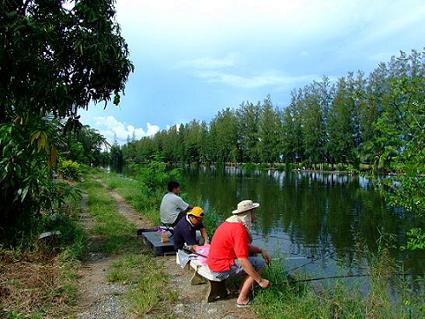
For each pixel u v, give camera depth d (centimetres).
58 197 781
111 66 712
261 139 6906
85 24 676
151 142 10394
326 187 2786
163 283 577
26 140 645
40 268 595
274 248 997
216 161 8438
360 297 504
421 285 669
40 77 655
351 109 4903
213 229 952
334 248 1006
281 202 1920
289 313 444
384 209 1678
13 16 613
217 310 485
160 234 841
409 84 367
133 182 2530
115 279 592
